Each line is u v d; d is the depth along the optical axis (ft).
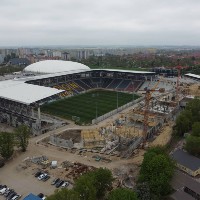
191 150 469.57
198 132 515.91
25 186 389.60
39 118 607.37
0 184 393.50
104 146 522.47
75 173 423.64
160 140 555.28
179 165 431.84
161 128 623.36
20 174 422.82
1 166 446.60
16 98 620.08
